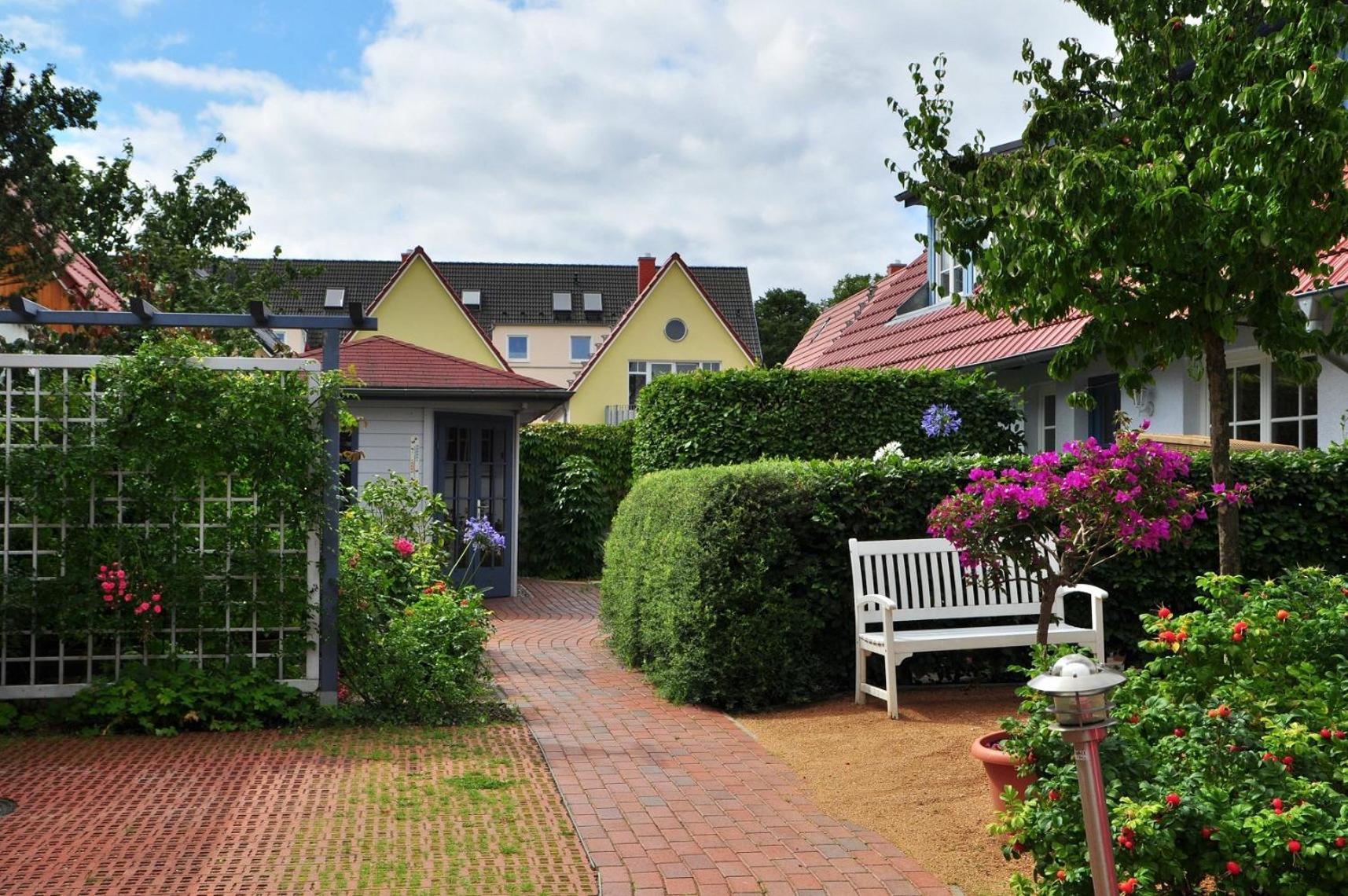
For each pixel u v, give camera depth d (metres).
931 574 8.85
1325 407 10.29
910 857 5.26
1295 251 5.80
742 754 7.27
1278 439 10.91
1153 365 6.98
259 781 6.45
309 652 8.05
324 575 8.09
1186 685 4.68
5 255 13.45
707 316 45.44
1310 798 3.68
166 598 7.70
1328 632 4.84
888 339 18.20
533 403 17.17
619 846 5.41
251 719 7.77
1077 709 3.45
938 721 7.86
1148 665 4.88
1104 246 5.97
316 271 29.58
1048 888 3.89
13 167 13.59
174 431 7.70
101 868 5.02
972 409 14.23
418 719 8.12
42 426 7.79
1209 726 4.06
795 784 6.54
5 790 6.23
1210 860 3.59
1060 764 4.18
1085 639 8.26
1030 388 15.02
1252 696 4.39
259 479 7.93
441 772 6.72
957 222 7.20
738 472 8.89
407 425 16.69
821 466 9.08
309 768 6.76
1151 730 4.29
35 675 7.93
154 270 24.91
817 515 8.77
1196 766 3.92
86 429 7.77
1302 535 9.10
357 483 16.53
